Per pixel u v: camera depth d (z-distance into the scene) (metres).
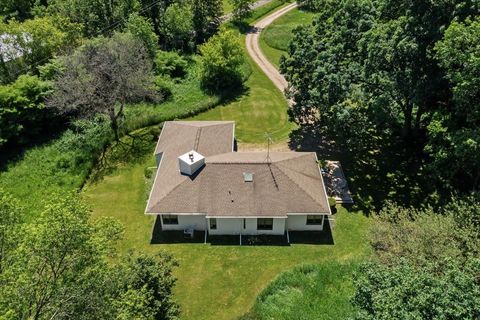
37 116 46.50
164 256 28.30
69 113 49.06
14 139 45.66
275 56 65.94
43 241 19.92
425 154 42.91
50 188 40.50
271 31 73.38
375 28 38.53
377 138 45.59
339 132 39.22
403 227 27.12
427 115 42.25
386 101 37.66
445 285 18.20
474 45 29.41
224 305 29.81
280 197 34.41
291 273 31.41
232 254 33.62
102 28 64.19
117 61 46.19
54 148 45.47
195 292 30.72
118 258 31.47
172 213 33.94
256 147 45.41
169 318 24.73
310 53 41.50
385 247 27.12
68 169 42.78
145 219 37.12
